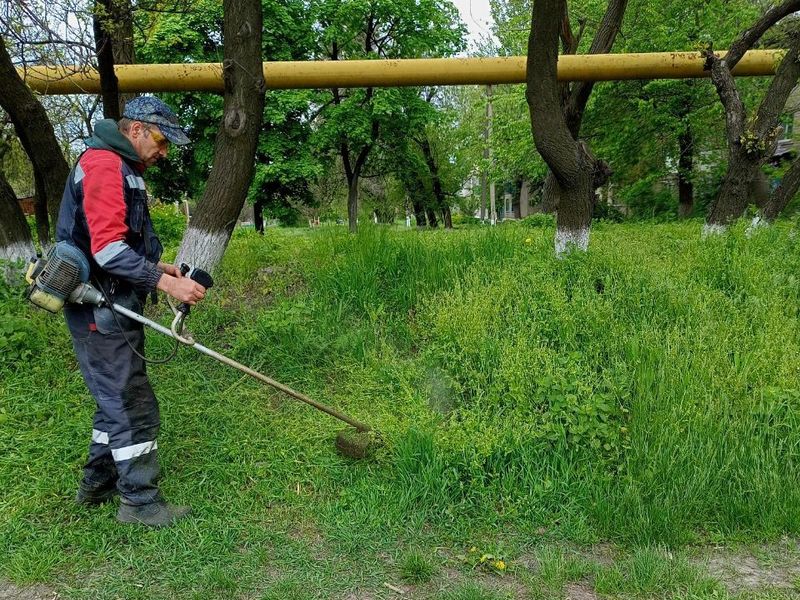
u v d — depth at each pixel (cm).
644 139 1659
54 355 420
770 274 522
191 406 372
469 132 2327
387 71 740
